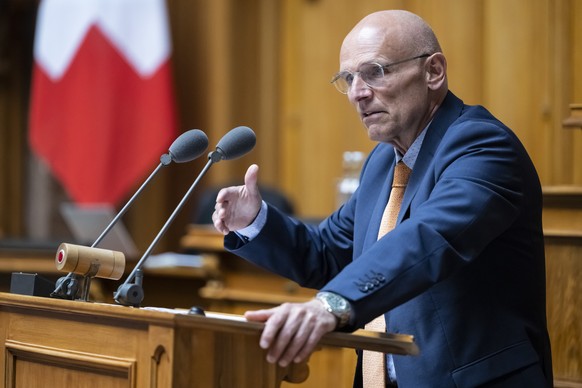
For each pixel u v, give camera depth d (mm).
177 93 24469
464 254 6887
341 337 6426
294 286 15531
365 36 8117
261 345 6141
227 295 15961
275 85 23750
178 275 17219
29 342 7359
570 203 9609
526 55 19266
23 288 7812
